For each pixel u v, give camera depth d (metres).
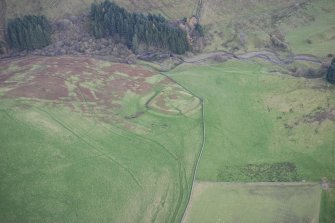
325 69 139.25
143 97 132.50
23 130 117.12
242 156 110.94
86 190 99.69
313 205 95.56
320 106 121.56
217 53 157.00
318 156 108.06
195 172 105.94
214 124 121.56
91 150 111.44
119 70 146.25
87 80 139.12
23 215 93.06
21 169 104.75
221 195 99.69
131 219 93.31
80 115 123.75
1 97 129.75
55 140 114.19
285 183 102.06
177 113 125.50
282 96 129.25
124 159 108.88
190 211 95.56
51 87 134.75
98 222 92.25
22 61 150.75
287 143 113.31
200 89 137.00
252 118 123.19
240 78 141.25
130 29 156.38
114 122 121.69
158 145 113.88
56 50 155.62
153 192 100.00
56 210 94.50
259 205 96.50
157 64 150.62
